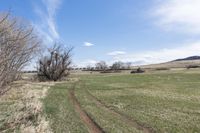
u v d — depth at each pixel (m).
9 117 12.88
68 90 31.25
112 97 24.66
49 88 32.84
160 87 36.25
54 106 17.84
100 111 16.72
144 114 16.03
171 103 20.92
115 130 11.87
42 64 53.09
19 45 9.95
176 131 12.07
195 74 64.06
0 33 8.96
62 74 55.84
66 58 54.62
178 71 84.81
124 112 16.59
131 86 38.16
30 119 12.69
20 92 23.69
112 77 65.88
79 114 15.59
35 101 18.86
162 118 14.88
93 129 12.16
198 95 26.41
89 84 42.12
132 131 11.81
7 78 10.47
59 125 12.34
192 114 16.33
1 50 9.26
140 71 96.06
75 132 11.28
